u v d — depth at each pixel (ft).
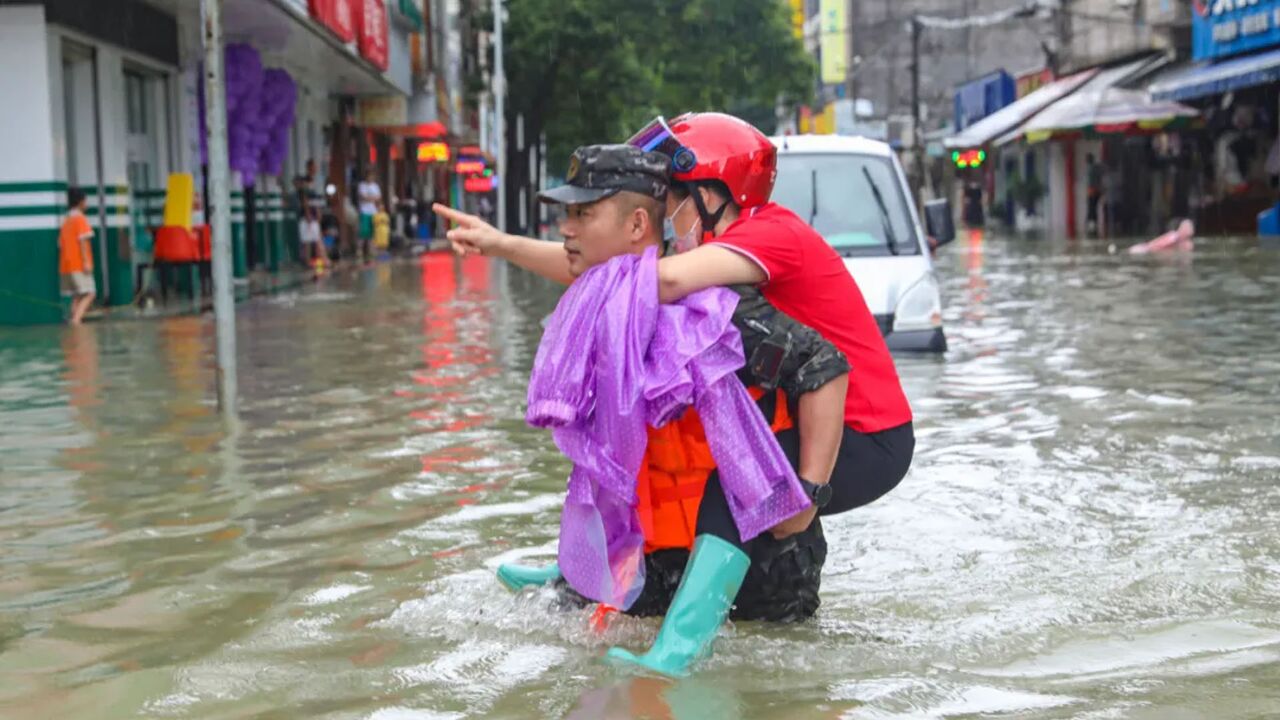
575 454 12.70
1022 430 24.59
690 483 12.87
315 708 11.30
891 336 35.32
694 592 12.30
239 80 75.15
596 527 12.94
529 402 12.84
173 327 50.49
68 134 59.36
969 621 13.44
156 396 31.12
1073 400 28.02
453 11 183.52
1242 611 13.66
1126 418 25.62
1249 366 32.65
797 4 287.28
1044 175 165.78
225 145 27.73
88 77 59.41
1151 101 118.62
